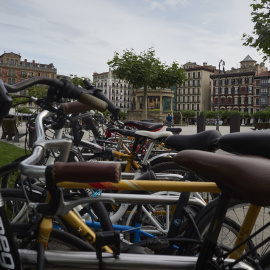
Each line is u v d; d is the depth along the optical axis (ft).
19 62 377.50
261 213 5.88
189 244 5.91
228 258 4.98
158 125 12.65
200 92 362.53
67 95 4.65
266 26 32.40
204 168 3.73
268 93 331.16
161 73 78.13
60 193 4.11
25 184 6.46
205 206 6.43
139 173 8.75
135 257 4.76
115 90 404.36
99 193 6.83
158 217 8.04
